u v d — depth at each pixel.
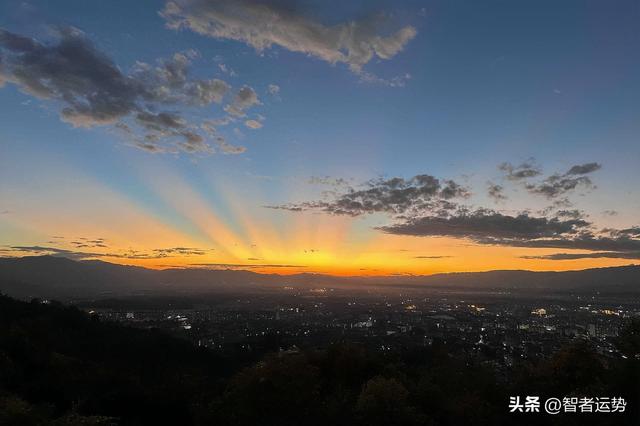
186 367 47.94
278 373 21.77
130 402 25.05
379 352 35.06
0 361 32.31
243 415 20.59
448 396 24.80
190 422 24.48
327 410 21.30
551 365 25.48
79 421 16.80
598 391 20.94
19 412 16.27
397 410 20.97
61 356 41.03
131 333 62.59
